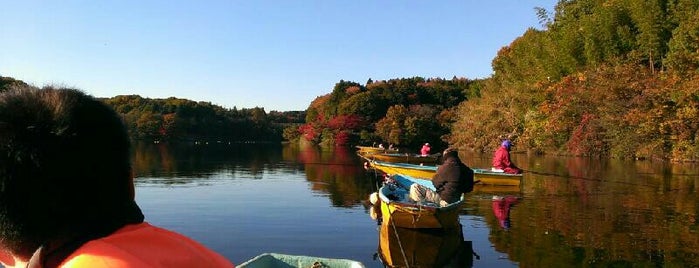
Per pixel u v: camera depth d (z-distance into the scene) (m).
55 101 1.17
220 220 11.58
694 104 29.06
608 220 11.62
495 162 18.83
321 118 83.38
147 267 1.12
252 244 9.33
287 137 88.38
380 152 38.41
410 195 11.36
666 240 9.62
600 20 40.47
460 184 11.09
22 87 1.22
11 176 1.09
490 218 11.95
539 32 54.56
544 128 39.41
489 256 8.52
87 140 1.15
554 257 8.45
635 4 37.72
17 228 1.12
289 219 11.73
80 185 1.13
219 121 91.12
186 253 1.24
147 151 45.81
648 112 31.17
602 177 21.19
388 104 77.81
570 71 42.69
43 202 1.11
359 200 14.93
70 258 1.11
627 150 32.62
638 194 15.96
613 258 8.33
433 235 9.95
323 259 5.41
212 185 18.47
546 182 19.44
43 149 1.10
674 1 36.50
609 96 34.12
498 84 55.00
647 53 36.88
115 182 1.20
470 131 48.34
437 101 84.19
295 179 21.09
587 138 35.69
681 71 31.02
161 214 12.32
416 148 63.41
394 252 8.73
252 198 15.11
